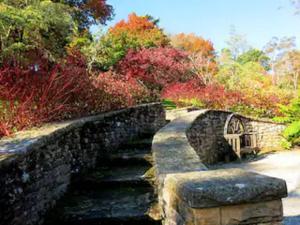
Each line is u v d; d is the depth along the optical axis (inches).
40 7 272.4
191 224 78.7
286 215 199.3
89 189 171.8
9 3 271.0
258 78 981.8
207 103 549.3
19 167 122.1
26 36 268.4
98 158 209.5
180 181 85.1
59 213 140.0
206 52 1301.7
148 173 179.0
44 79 204.1
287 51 1074.7
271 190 76.6
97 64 522.3
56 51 305.4
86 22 604.1
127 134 260.2
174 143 175.5
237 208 76.7
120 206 143.1
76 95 232.4
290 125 494.3
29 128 166.1
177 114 440.5
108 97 271.1
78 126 185.8
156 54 732.7
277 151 479.2
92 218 134.3
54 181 153.3
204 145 373.1
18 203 120.0
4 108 172.2
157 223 130.2
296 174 316.5
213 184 78.2
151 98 368.8
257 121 504.7
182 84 645.3
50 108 191.9
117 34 725.3
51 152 152.2
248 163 409.1
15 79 199.5
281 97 603.8
